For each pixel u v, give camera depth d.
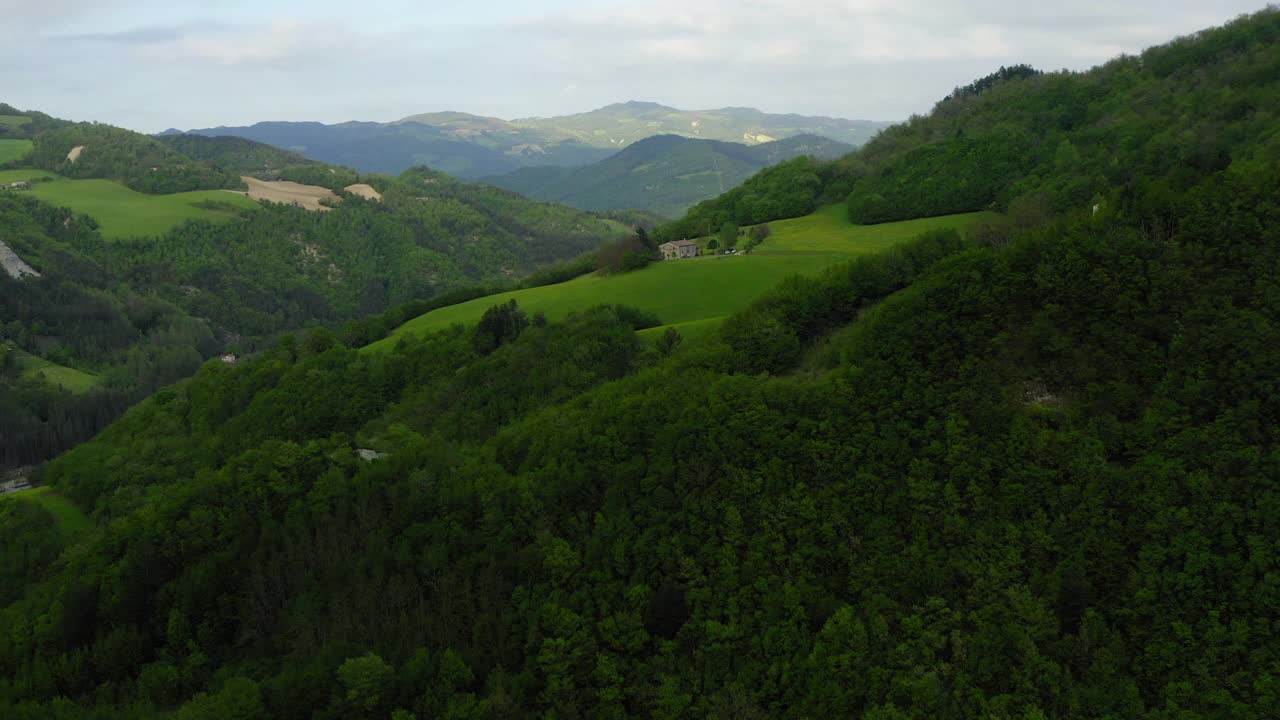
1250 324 54.53
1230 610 46.34
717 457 64.19
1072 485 53.12
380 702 52.53
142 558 66.50
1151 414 54.34
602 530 62.25
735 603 56.44
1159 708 45.47
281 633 61.88
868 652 51.31
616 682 54.56
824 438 62.88
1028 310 64.19
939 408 60.72
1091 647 47.94
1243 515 47.84
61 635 64.00
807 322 84.12
